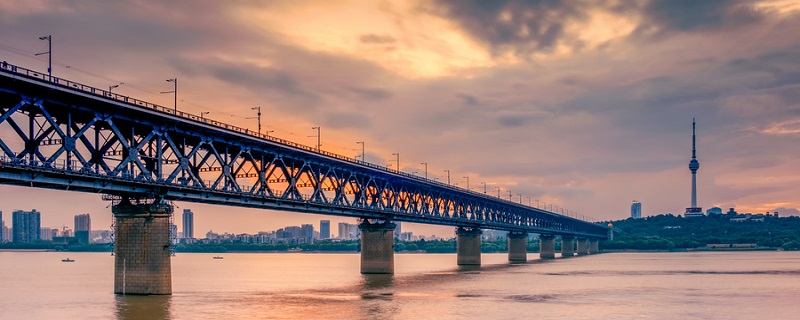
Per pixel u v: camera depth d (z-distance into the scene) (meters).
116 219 90.69
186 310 84.81
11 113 70.44
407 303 95.12
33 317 82.56
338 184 133.12
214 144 100.75
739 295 107.38
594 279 142.75
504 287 121.44
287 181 115.06
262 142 106.31
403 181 160.62
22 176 72.56
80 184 78.62
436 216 182.50
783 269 183.00
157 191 88.75
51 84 72.62
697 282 134.38
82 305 93.00
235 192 101.88
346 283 133.50
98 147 81.62
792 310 88.81
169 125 89.38
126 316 78.12
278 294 108.94
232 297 103.44
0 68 67.75
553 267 198.25
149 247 89.31
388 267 155.62
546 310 87.81
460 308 89.56
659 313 85.62
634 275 156.25
